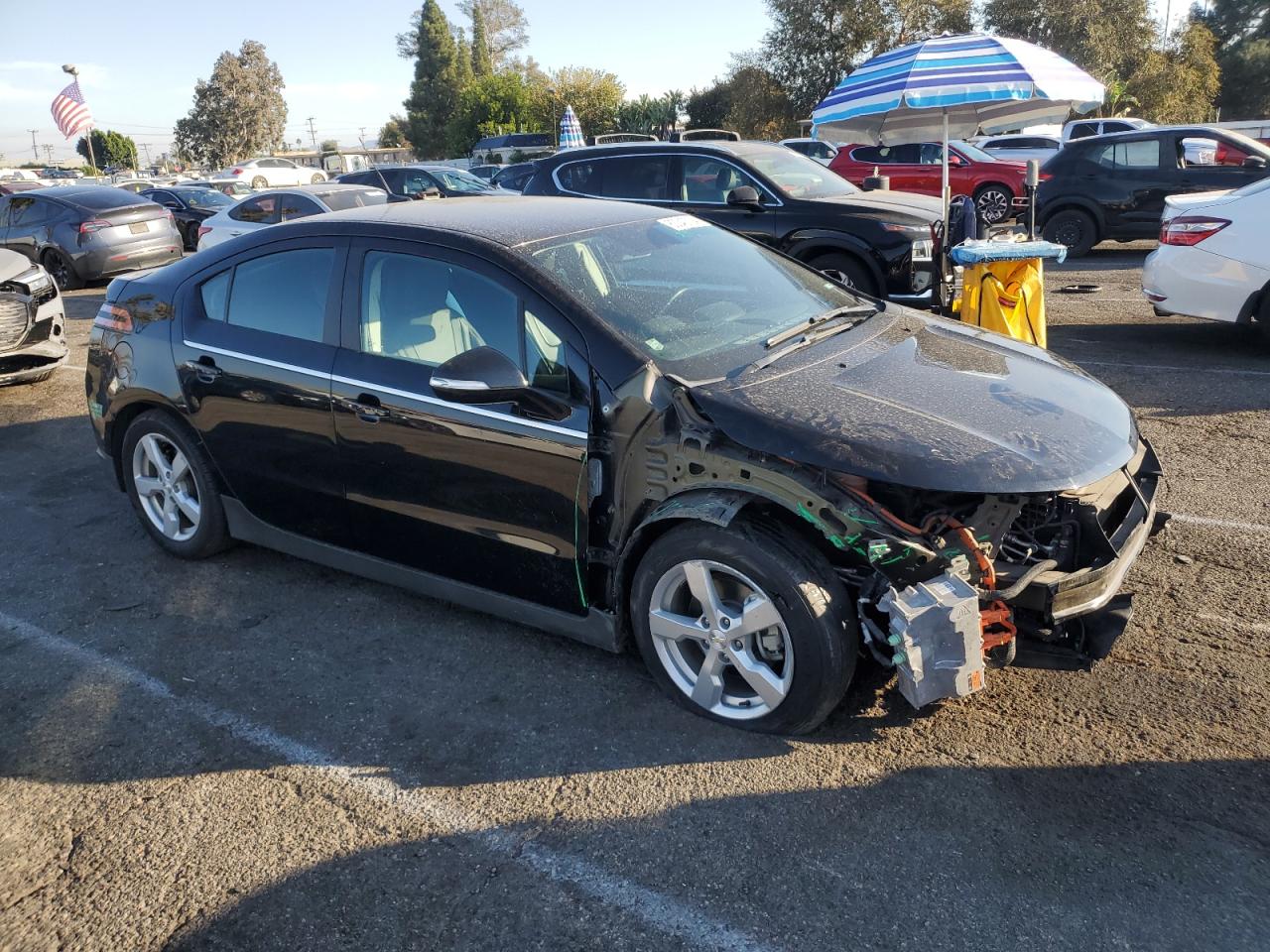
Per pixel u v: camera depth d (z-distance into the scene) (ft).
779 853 8.43
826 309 12.76
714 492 9.52
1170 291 24.90
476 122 188.44
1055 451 9.35
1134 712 10.12
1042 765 9.37
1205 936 7.35
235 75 268.82
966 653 8.83
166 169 277.03
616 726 10.37
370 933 7.82
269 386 12.64
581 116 174.50
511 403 10.60
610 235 12.37
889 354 11.28
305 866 8.58
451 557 11.69
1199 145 40.96
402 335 11.69
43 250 46.91
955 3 120.67
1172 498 15.80
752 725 9.96
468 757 10.00
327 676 11.64
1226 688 10.45
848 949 7.41
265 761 10.09
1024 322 20.06
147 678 11.75
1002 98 20.74
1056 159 44.45
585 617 10.88
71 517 17.12
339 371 11.99
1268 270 23.30
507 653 12.01
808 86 126.72
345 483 12.25
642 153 29.78
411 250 11.74
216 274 13.76
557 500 10.43
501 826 8.96
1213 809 8.67
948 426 9.48
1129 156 42.29
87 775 9.97
